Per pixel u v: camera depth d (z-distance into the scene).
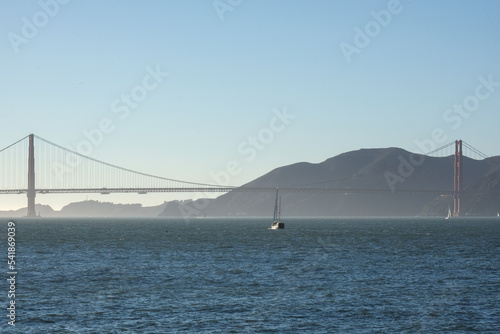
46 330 42.31
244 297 53.22
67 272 70.12
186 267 74.56
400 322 44.47
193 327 42.94
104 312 47.38
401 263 78.44
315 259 84.00
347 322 44.44
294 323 44.09
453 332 42.03
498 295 54.00
